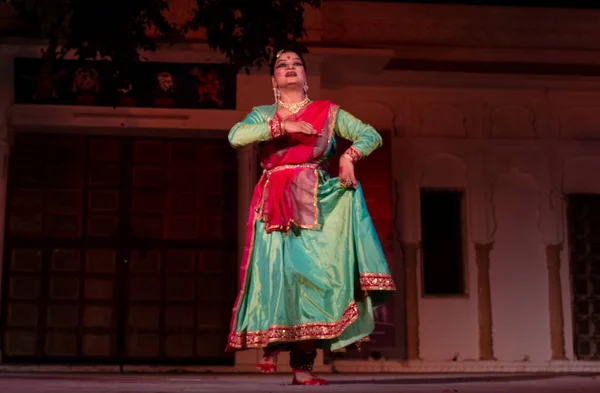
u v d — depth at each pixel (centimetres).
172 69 1059
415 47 1143
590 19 1177
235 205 1114
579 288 1175
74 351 1070
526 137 1182
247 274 471
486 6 1157
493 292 1154
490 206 1168
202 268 1104
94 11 794
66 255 1085
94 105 1053
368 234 464
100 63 835
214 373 1015
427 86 1165
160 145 1116
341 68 1127
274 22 802
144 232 1101
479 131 1176
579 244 1182
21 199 1083
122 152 1108
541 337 1153
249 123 488
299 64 496
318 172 475
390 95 1163
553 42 1172
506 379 658
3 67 1044
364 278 455
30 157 1089
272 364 473
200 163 1119
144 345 1082
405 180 1156
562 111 1192
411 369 1115
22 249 1077
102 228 1095
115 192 1102
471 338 1143
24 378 685
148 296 1091
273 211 466
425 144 1165
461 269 1161
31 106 1046
